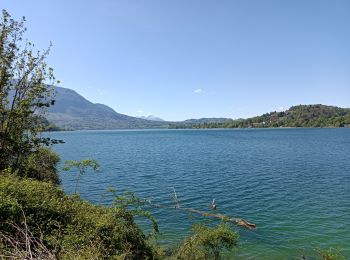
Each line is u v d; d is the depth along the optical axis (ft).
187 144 438.81
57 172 166.40
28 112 67.92
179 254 60.70
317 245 74.43
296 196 120.67
